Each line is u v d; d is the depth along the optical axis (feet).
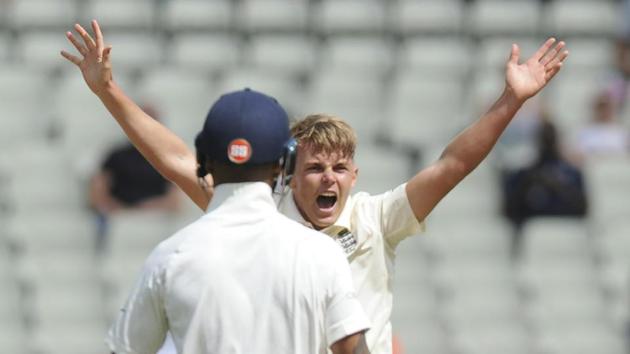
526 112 168.35
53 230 158.92
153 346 54.54
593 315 158.10
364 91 181.47
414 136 177.06
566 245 160.86
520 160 166.61
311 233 54.19
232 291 52.85
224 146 53.78
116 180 156.04
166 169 63.00
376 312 60.70
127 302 54.54
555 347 155.43
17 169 166.50
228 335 52.60
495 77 186.09
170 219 156.66
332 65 188.14
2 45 189.47
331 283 53.06
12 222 160.86
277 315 52.70
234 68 187.32
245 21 193.57
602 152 172.14
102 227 156.04
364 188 163.43
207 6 193.88
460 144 59.16
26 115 175.83
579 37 194.49
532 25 194.80
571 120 179.32
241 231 53.67
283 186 56.95
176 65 187.93
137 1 193.67
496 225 161.99
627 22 194.70
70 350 151.33
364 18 194.18
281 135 54.34
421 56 189.67
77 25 60.95
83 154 167.73
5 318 152.87
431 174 59.47
